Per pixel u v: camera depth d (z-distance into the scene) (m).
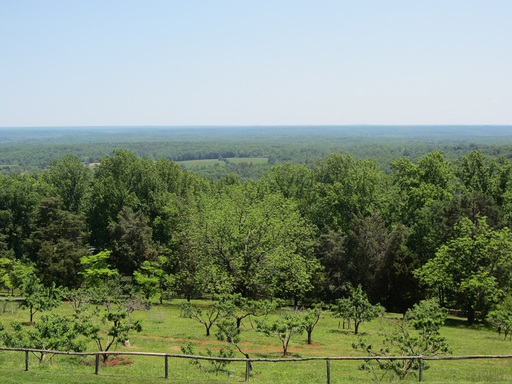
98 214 71.00
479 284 46.84
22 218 71.00
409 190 70.56
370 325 43.81
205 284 51.78
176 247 59.94
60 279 57.22
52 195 77.00
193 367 25.09
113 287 46.53
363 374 24.72
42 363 24.55
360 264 58.53
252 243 52.75
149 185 74.81
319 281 57.53
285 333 30.38
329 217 70.94
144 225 62.50
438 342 25.33
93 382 20.38
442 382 21.22
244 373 24.08
